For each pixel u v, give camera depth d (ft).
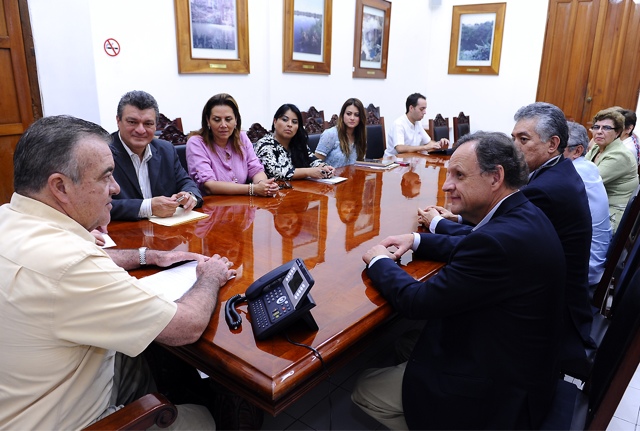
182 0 11.35
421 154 13.02
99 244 4.76
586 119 18.34
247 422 4.25
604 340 4.07
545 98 18.97
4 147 10.28
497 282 3.28
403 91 20.47
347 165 10.76
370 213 6.38
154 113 6.24
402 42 19.53
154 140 6.92
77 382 2.99
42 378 2.84
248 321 3.32
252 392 2.91
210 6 12.02
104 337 2.83
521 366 3.44
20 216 2.92
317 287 3.92
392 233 5.48
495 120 20.30
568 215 4.83
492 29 19.48
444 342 3.70
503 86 19.81
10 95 10.21
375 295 3.81
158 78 11.36
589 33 17.65
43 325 2.73
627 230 5.53
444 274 3.45
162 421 3.00
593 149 10.72
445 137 16.62
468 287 3.31
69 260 2.72
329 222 5.89
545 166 5.51
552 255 3.41
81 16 9.82
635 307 3.59
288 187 8.04
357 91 17.88
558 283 3.45
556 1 17.94
